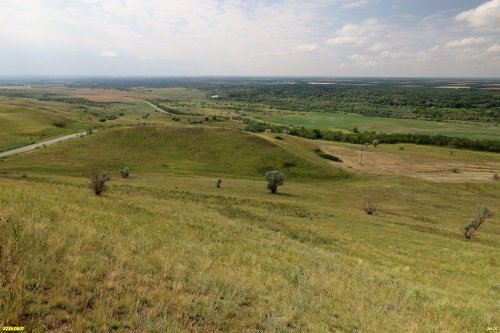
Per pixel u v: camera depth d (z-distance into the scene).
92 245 11.81
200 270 11.71
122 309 7.75
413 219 50.72
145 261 11.26
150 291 8.91
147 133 103.56
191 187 60.78
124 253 11.49
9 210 14.16
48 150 90.94
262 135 117.50
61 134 128.38
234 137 101.25
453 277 22.20
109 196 33.28
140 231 17.09
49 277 8.35
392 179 84.38
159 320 7.55
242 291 10.35
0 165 75.56
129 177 69.62
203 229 22.59
